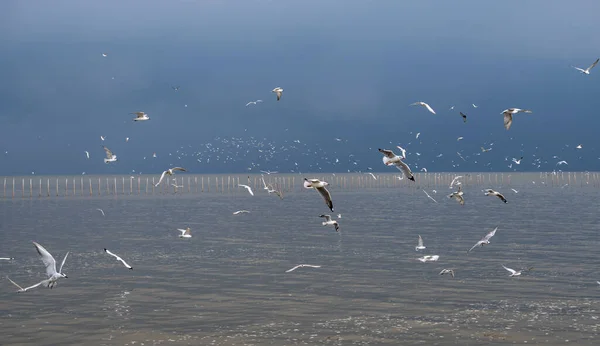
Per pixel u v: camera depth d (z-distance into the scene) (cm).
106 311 3653
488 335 3162
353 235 7250
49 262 2233
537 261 5256
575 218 9200
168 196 16512
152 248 6238
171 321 3444
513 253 5716
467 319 3450
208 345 3036
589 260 5284
